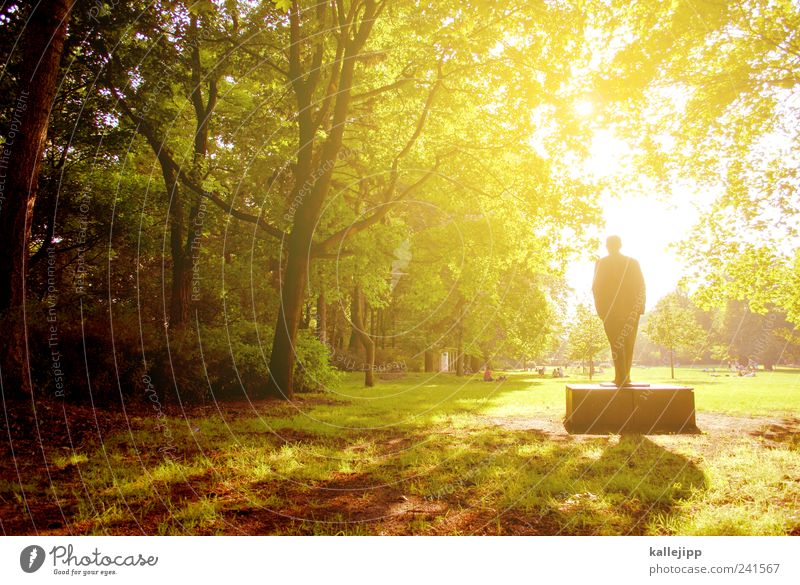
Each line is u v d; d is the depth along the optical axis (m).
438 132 17.08
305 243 14.27
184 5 12.09
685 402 9.21
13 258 8.23
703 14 11.49
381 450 7.47
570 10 12.93
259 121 16.38
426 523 4.29
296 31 14.39
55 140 14.24
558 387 22.88
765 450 6.88
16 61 9.91
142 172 19.42
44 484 5.20
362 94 14.98
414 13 14.03
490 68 14.05
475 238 24.08
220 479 5.61
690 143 13.34
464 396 17.12
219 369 13.48
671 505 4.69
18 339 8.05
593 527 4.18
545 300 32.53
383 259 20.72
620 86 12.68
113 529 4.06
